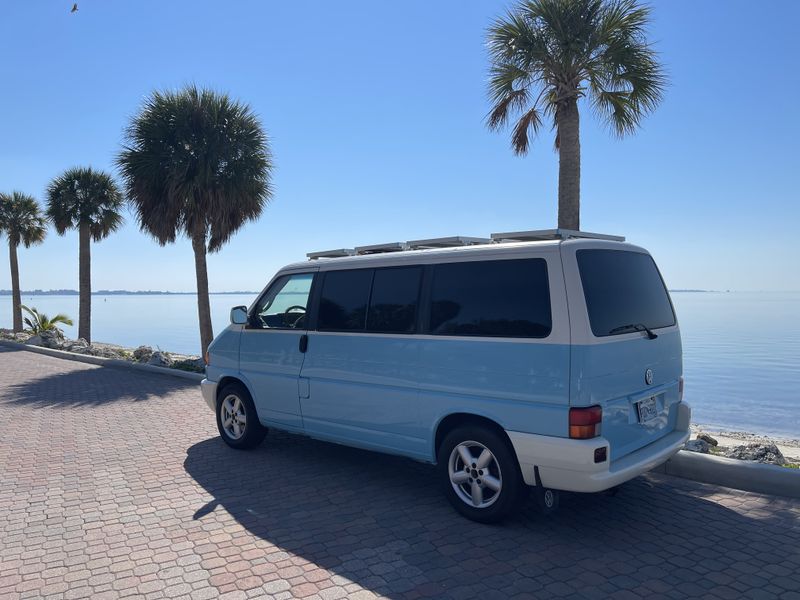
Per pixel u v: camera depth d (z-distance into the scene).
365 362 5.05
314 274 5.70
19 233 29.22
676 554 3.84
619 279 4.35
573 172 9.29
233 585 3.50
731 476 5.04
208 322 14.82
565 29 8.96
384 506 4.78
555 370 3.89
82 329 23.38
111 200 22.88
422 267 4.80
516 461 4.14
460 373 4.38
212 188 13.91
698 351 57.97
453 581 3.51
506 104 10.14
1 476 5.70
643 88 9.17
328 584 3.49
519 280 4.18
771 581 3.47
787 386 31.70
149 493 5.15
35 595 3.41
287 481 5.45
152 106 13.96
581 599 3.29
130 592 3.43
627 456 4.13
